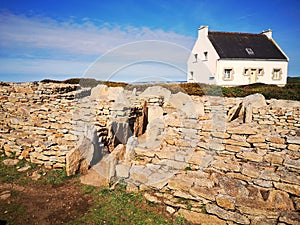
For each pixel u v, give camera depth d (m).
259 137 4.83
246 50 21.12
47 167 4.76
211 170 4.14
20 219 3.26
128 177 4.14
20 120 5.90
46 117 5.80
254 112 7.02
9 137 5.53
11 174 4.53
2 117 6.56
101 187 4.06
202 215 3.21
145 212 3.41
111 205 3.57
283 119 6.46
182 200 3.49
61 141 4.96
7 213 3.38
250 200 3.12
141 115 7.35
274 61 20.78
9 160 5.03
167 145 5.21
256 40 22.61
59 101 6.86
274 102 7.70
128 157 4.68
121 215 3.36
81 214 3.38
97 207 3.54
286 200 3.08
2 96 7.34
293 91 10.42
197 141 5.09
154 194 3.74
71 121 5.39
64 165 4.67
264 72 20.75
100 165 4.51
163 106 7.95
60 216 3.34
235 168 3.94
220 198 3.16
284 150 4.50
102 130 5.50
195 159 4.39
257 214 2.94
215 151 4.81
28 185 4.16
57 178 4.35
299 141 4.46
